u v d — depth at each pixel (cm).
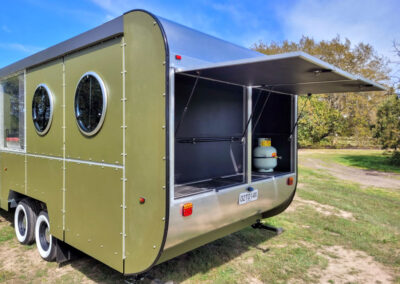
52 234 346
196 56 265
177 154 320
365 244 438
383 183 927
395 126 1333
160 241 231
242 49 339
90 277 333
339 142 2005
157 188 231
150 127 235
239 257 389
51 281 325
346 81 301
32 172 385
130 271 253
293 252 407
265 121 452
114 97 263
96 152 282
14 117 426
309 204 659
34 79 377
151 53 236
